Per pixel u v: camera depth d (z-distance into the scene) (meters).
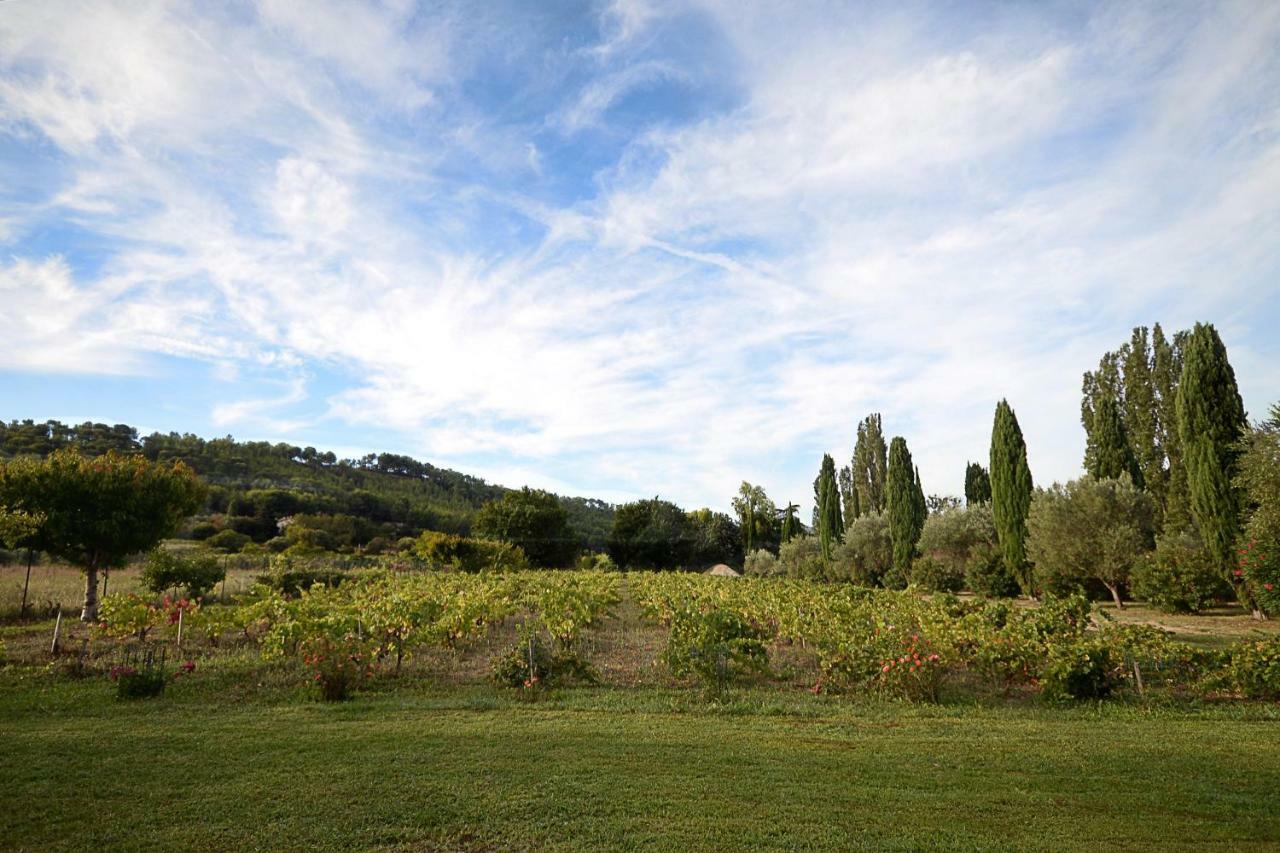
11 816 5.36
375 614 13.03
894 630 11.00
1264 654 9.67
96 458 19.38
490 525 57.69
